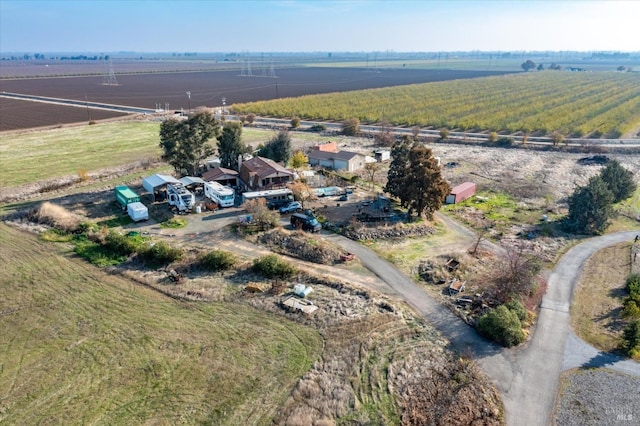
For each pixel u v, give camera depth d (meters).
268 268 46.19
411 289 44.97
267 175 69.19
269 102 177.25
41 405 29.44
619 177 71.69
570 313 42.06
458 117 151.12
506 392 32.03
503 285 43.97
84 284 44.28
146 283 44.69
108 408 29.23
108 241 51.56
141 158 94.56
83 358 33.81
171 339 36.06
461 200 72.75
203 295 42.47
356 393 31.00
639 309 39.69
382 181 81.12
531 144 113.69
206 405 29.58
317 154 91.56
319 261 50.34
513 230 61.44
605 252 55.25
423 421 28.95
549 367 34.59
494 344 37.09
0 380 31.50
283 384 31.50
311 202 67.88
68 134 118.06
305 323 38.41
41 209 60.91
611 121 137.62
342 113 154.12
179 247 52.75
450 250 54.28
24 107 164.88
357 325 37.84
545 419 29.72
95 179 79.50
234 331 37.22
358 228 57.88
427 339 37.03
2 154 95.12
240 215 62.78
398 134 124.44
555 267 51.28
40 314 39.25
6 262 48.31
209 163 83.25
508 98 197.62
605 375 33.81
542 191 78.12
